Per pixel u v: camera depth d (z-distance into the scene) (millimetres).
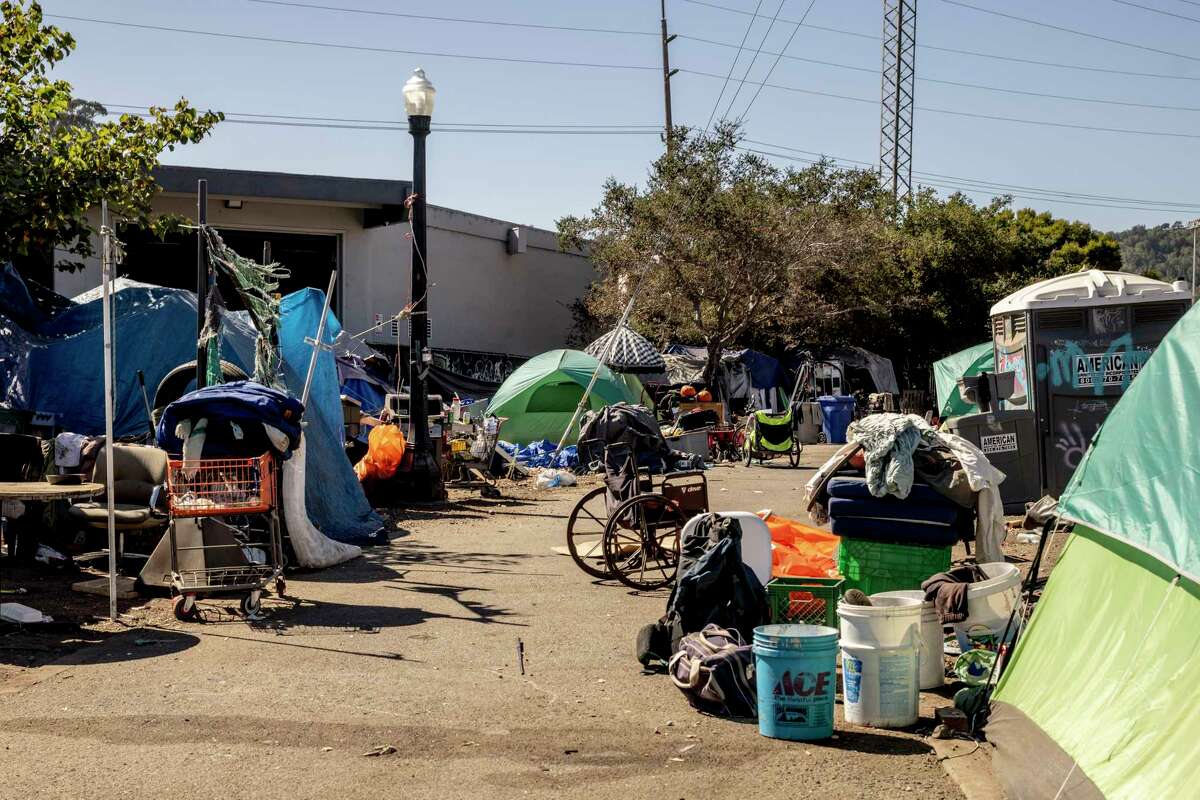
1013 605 6977
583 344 39969
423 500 17016
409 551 12609
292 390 13461
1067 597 5832
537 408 26797
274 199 28938
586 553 11992
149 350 16969
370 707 6508
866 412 37188
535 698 6730
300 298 14281
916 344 45406
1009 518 13148
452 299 35062
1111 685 4949
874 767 5531
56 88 14961
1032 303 13281
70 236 14906
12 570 10844
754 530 8406
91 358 16703
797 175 38281
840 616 6363
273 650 7902
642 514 10352
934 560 8523
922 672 6848
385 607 9453
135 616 8992
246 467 9594
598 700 6699
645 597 9969
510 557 12164
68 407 16516
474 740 5934
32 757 5578
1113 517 5516
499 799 5102
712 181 34531
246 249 30484
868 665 6176
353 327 30922
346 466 13672
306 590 10234
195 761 5551
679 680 6695
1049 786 4789
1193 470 5141
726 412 33531
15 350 16312
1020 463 13156
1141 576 5184
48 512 11266
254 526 10391
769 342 40219
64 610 9141
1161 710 4520
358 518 13359
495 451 22109
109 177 14914
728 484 20391
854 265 38031
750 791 5215
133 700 6586
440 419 18219
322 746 5809
